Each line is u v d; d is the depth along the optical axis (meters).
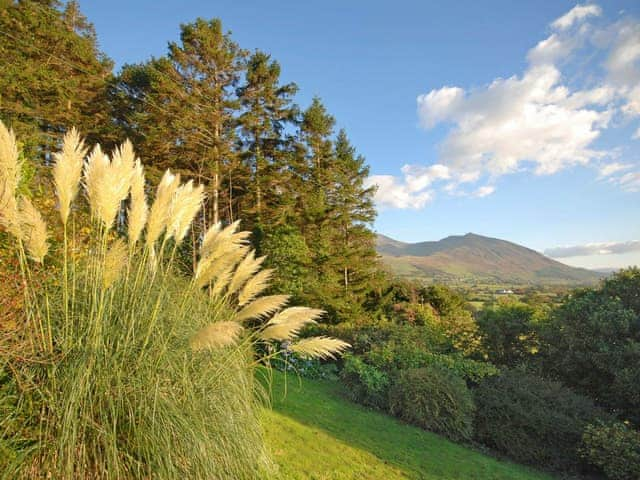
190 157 14.41
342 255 16.25
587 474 5.27
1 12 12.09
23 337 2.21
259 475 2.64
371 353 7.78
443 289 18.28
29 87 12.20
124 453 2.11
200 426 2.32
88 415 2.09
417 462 4.16
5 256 2.57
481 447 5.59
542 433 5.51
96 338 2.26
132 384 2.27
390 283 18.80
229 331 2.08
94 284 2.46
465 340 9.45
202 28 14.43
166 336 2.62
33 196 3.46
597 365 6.79
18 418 2.01
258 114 16.55
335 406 5.84
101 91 14.66
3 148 2.09
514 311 9.63
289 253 12.12
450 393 5.85
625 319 6.92
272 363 7.77
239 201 17.78
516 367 7.75
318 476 3.17
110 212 2.43
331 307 13.34
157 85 13.01
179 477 2.15
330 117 18.81
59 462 1.95
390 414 6.14
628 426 5.96
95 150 2.50
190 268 3.67
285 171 17.47
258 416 3.12
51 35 13.27
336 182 18.53
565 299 8.70
